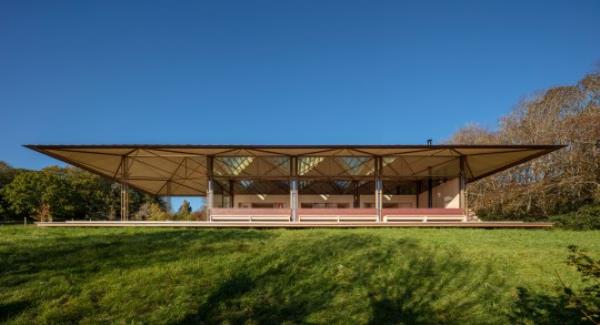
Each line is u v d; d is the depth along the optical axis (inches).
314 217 680.4
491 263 288.5
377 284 254.2
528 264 286.2
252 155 739.4
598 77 986.1
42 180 1675.7
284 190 1005.8
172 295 235.1
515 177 1188.5
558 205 977.5
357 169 866.8
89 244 336.8
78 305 221.1
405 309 222.7
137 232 425.1
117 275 259.9
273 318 212.5
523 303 224.2
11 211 1705.2
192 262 286.0
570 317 203.3
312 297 236.8
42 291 234.7
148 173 926.4
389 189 1042.1
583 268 129.3
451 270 275.4
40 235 399.2
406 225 581.3
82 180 1836.9
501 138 1286.9
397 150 671.1
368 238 373.1
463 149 651.5
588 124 918.4
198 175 957.2
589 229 600.1
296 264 286.5
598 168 924.0
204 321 210.4
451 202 806.5
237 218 687.7
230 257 298.0
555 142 1032.2
